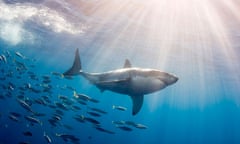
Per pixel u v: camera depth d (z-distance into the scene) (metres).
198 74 34.03
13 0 19.91
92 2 17.67
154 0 15.88
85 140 33.69
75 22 22.91
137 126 10.62
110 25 21.98
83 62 41.75
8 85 12.84
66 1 18.52
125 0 16.56
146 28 20.86
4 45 40.50
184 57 27.03
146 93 6.54
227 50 22.33
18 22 25.94
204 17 16.86
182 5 15.88
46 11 21.41
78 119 10.10
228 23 17.00
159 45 24.59
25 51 41.28
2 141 23.61
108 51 31.44
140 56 30.22
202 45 22.25
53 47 34.94
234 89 39.12
